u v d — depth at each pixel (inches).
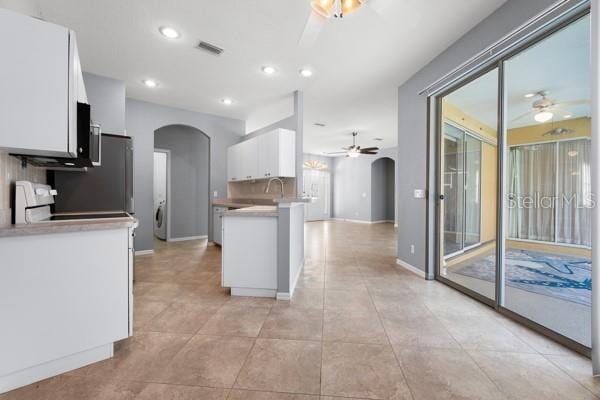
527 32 77.1
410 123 142.3
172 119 195.8
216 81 150.2
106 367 60.5
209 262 162.2
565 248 99.3
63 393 52.2
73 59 59.2
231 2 87.5
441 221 129.0
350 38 106.5
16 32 53.5
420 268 133.8
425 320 85.4
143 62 128.1
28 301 53.6
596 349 57.8
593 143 58.5
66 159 78.6
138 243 181.9
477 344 71.2
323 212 438.0
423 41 108.4
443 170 130.0
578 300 97.5
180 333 76.5
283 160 167.3
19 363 52.8
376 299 103.3
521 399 51.3
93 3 87.7
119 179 126.6
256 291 106.4
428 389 54.0
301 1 86.9
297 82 150.9
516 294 103.7
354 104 187.3
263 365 61.6
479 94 123.0
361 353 66.8
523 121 108.7
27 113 54.5
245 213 104.3
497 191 92.0
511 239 116.8
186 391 53.0
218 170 221.0
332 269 146.5
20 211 67.2
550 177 99.8
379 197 402.6
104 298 62.2
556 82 98.1
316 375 58.2
